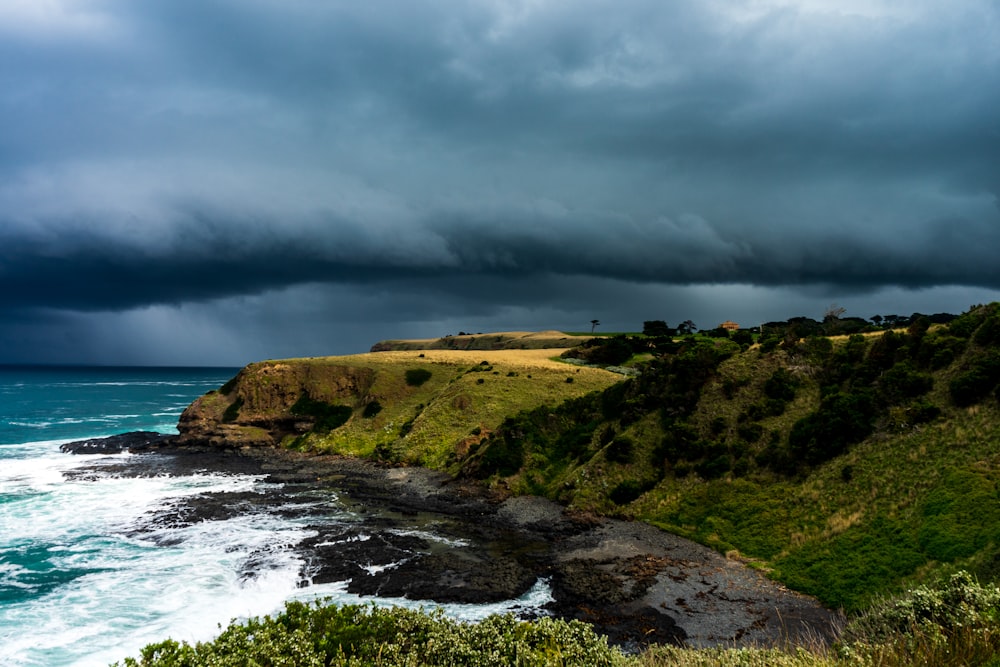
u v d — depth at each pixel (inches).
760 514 1596.9
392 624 469.7
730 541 1542.8
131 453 3228.3
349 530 1754.4
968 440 1376.7
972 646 351.9
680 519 1718.8
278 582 1338.6
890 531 1270.9
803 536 1430.9
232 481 2513.5
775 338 2337.6
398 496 2250.2
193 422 3501.5
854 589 1160.2
